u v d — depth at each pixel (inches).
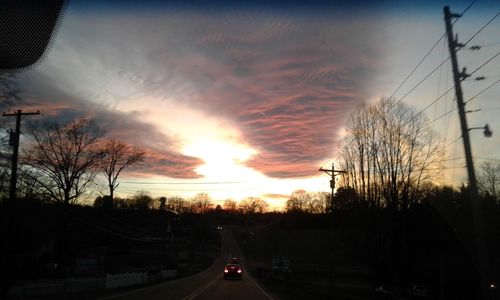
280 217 5551.2
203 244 5615.2
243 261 4429.1
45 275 2001.7
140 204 3838.6
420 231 1066.1
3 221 1608.0
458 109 599.8
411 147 1216.8
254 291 1267.2
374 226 1251.8
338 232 1739.7
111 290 1298.0
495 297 577.0
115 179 2795.3
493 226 775.7
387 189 1214.9
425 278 1024.9
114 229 2864.2
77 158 2289.6
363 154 1337.4
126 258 3243.1
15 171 1130.7
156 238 3174.2
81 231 2645.2
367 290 1349.7
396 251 1130.7
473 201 567.8
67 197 2266.2
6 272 1054.4
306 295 1141.7
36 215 2198.6
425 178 1163.3
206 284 1627.7
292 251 3956.7
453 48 612.1
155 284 1644.9
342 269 2571.4
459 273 858.1
